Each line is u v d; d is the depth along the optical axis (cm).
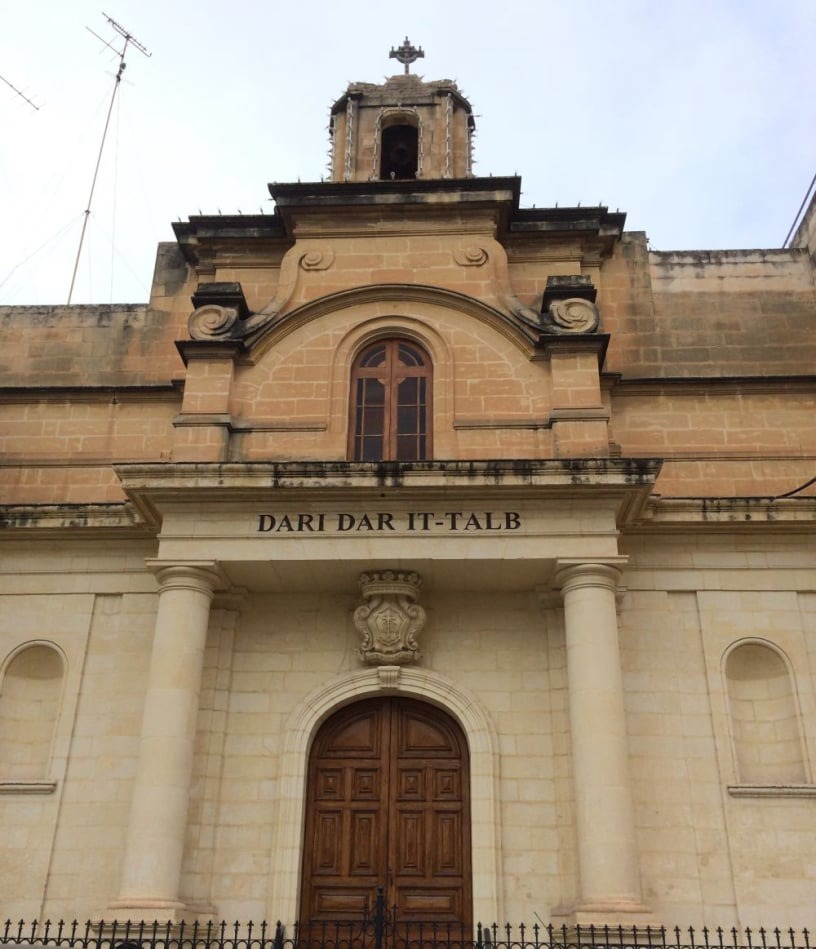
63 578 1752
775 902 1488
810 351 1948
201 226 2014
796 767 1593
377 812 1612
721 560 1712
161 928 1336
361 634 1677
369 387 1797
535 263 1966
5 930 1463
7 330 2056
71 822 1580
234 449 1720
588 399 1705
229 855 1557
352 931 1464
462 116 2308
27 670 1730
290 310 1822
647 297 2003
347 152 2223
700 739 1600
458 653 1680
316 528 1591
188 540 1588
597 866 1390
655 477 1552
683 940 1470
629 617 1683
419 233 1902
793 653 1652
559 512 1587
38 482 1892
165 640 1536
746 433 1861
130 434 1930
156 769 1452
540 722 1627
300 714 1636
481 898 1501
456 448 1709
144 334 2031
